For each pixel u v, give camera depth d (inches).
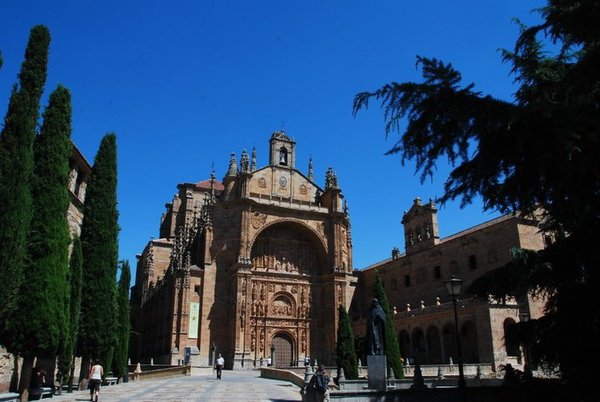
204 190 4239.7
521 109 405.4
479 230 2522.1
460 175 490.3
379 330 1053.8
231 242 3009.4
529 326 550.6
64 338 981.8
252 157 3289.9
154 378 2084.2
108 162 1432.1
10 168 799.1
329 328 3142.2
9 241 778.2
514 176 476.4
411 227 3132.4
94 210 1379.2
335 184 3390.7
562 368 508.7
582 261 498.3
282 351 3085.6
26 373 920.3
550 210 517.7
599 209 463.8
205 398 1115.9
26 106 850.1
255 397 1161.4
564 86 419.2
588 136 379.2
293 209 3208.7
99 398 1066.1
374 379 1011.9
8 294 776.3
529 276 537.0
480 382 1331.2
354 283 3489.2
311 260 3336.6
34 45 904.3
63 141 1038.4
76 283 1187.9
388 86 443.2
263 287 3127.5
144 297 3951.8
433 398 864.9
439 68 433.4
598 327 474.0
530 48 563.2
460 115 423.5
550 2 463.8
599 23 388.2
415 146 463.5
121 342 1825.8
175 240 3452.3
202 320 2822.3
